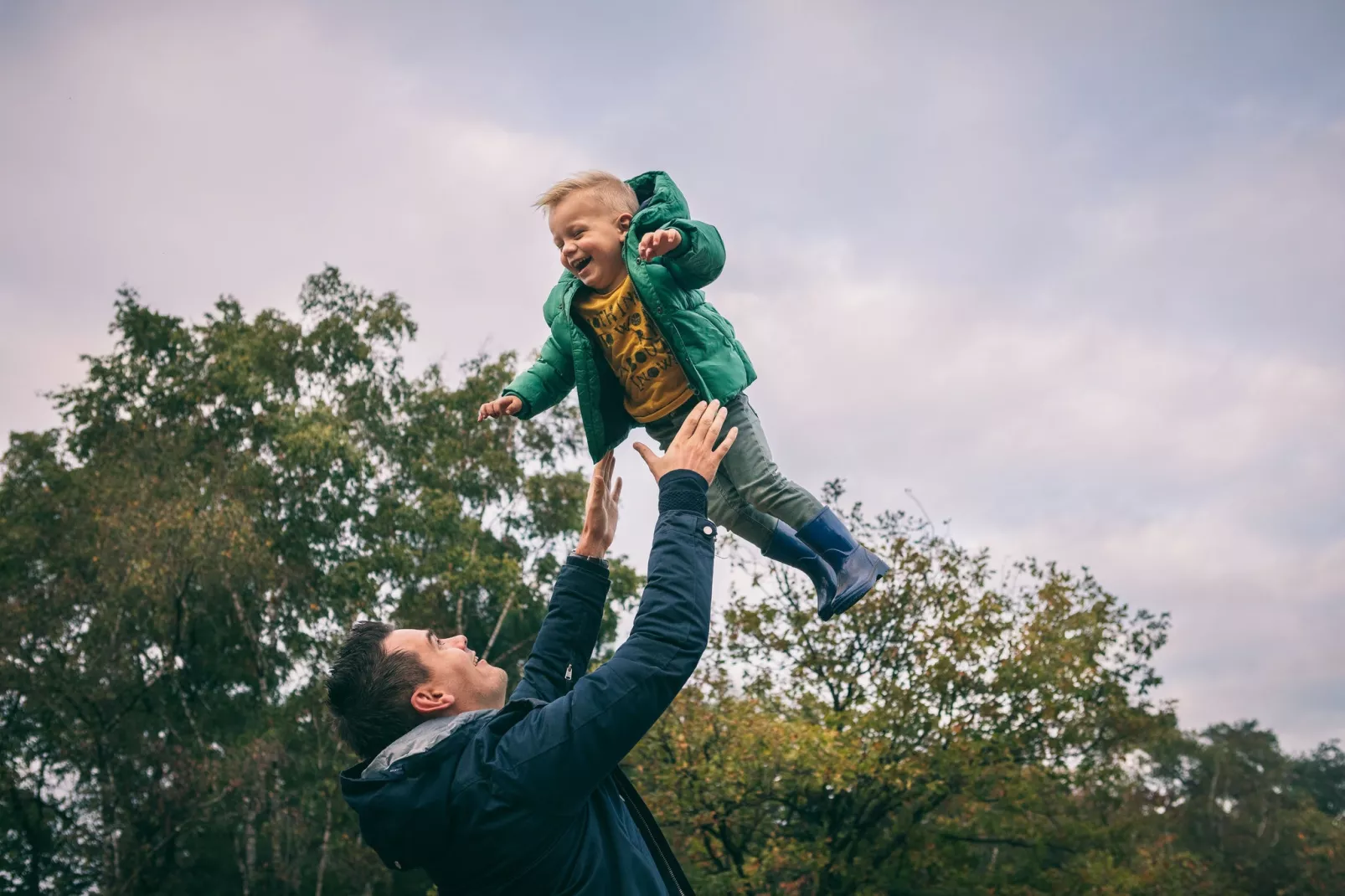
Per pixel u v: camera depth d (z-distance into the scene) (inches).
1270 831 1380.4
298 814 775.7
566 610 116.9
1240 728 1656.0
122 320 1056.2
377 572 900.6
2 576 902.4
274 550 885.8
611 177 133.1
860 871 628.7
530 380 138.7
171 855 803.4
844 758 573.3
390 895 843.4
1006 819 685.3
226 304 1079.0
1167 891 685.3
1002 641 649.6
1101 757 684.7
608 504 123.7
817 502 129.7
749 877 589.0
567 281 138.5
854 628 653.3
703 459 104.5
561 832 92.6
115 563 815.1
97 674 810.2
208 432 995.3
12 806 829.2
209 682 909.2
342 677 104.3
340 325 1002.7
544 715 93.0
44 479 985.5
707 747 610.5
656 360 129.6
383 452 978.1
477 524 907.4
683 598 96.0
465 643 109.0
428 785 92.7
